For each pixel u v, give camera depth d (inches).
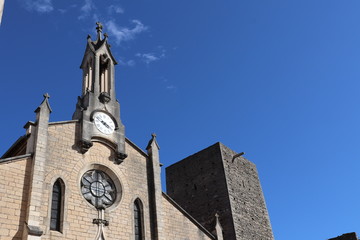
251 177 2247.8
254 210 2075.5
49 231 1018.1
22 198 1015.0
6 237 946.7
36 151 1083.3
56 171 1119.0
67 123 1227.2
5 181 1008.9
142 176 1343.5
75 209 1105.4
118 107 1411.2
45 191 1063.0
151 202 1311.5
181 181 2247.8
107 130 1315.2
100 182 1229.1
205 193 2076.8
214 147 2188.7
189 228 1358.3
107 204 1203.2
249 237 1908.2
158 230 1253.1
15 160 1049.5
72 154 1186.6
